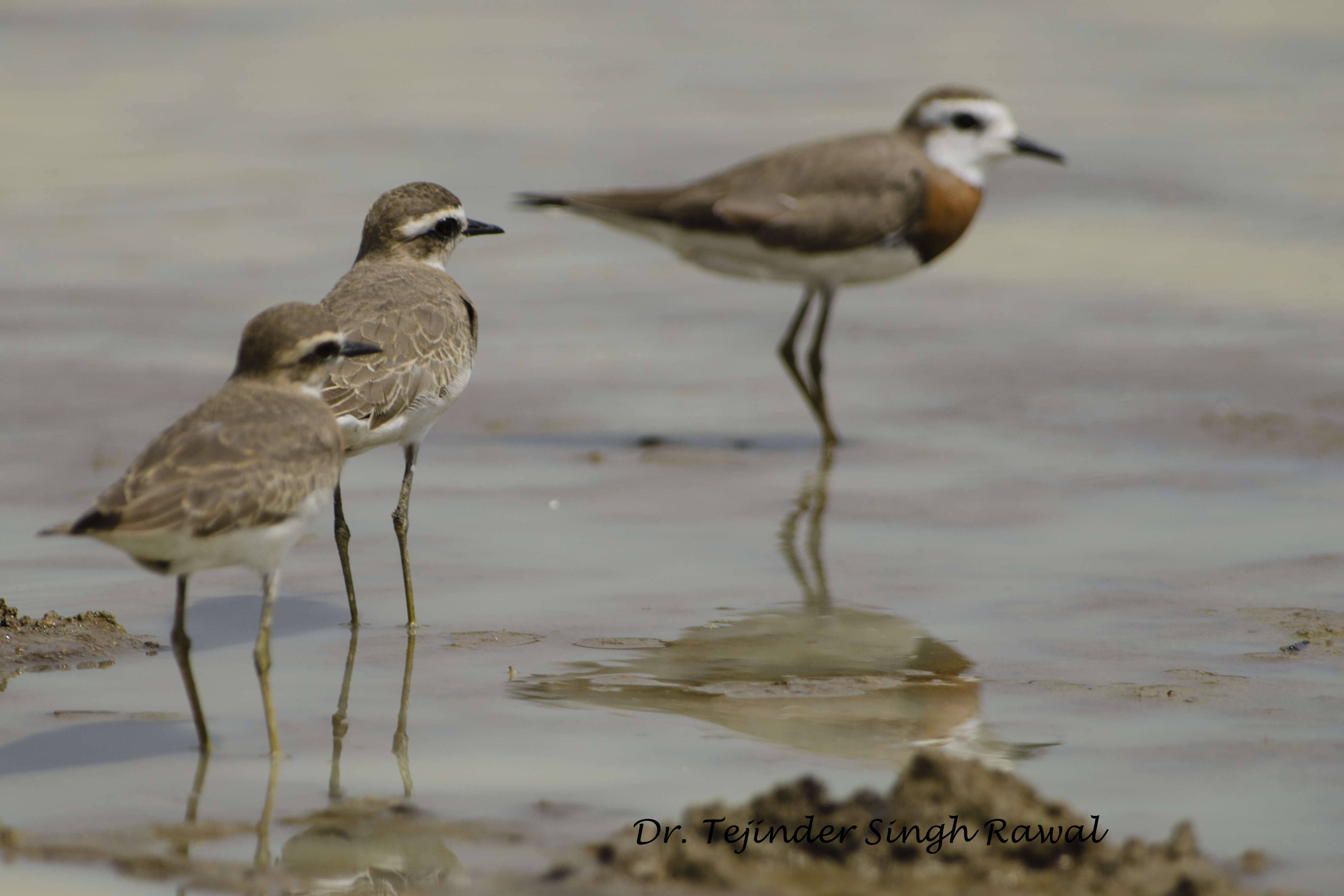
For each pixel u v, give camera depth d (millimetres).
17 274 21594
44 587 11391
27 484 13625
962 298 21828
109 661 10023
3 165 28016
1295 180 26281
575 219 26938
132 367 17531
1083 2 44938
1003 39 40000
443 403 11234
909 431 16297
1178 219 24953
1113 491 13961
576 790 8047
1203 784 8031
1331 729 8758
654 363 19000
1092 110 31484
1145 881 6746
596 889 6844
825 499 13930
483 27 42719
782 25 42844
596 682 9695
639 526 13148
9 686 9523
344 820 7695
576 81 35688
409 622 10805
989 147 17250
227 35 40906
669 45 40094
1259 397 16750
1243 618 10727
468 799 7941
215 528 8117
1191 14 42781
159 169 27969
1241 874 7020
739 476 14680
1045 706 9180
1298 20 41125
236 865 7246
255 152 29266
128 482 8023
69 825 7668
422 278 11867
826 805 7199
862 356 19391
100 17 42469
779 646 10336
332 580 11797
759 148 28219
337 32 41594
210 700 9398
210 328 19203
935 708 9180
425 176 27188
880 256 16828
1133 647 10195
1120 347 19062
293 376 9180
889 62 36969
